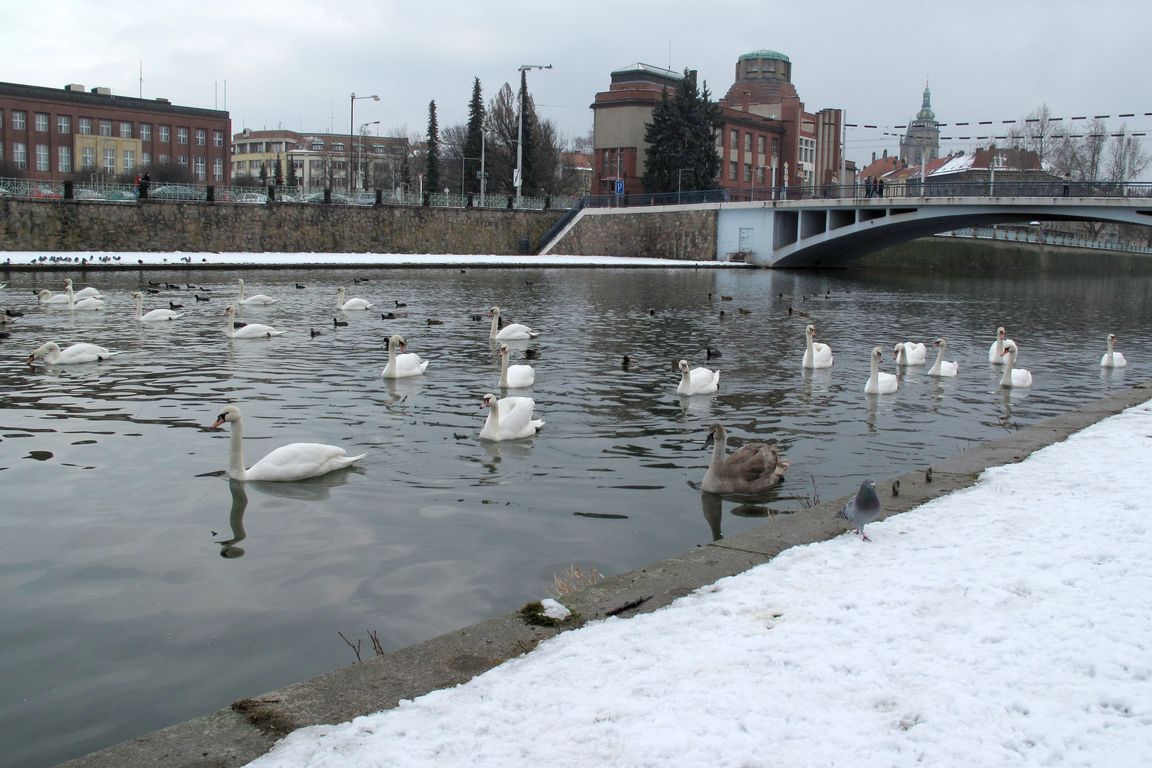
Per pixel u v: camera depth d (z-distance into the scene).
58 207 57.72
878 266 87.81
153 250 61.56
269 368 21.86
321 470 13.05
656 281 56.59
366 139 146.12
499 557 10.00
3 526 10.84
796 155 116.75
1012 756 4.84
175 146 116.25
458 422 16.44
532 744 5.09
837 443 15.45
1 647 7.89
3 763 6.20
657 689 5.65
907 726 5.18
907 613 6.69
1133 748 4.89
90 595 8.98
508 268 65.56
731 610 6.91
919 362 24.84
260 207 66.44
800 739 5.04
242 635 8.14
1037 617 6.53
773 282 60.00
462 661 6.34
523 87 83.88
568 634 6.65
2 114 103.44
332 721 5.57
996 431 16.56
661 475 13.27
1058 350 29.42
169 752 5.26
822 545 8.48
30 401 17.64
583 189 153.12
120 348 24.66
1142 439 12.59
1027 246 101.06
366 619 8.47
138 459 13.68
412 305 37.91
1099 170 116.88
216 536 10.60
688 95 95.44
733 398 19.22
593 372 22.11
